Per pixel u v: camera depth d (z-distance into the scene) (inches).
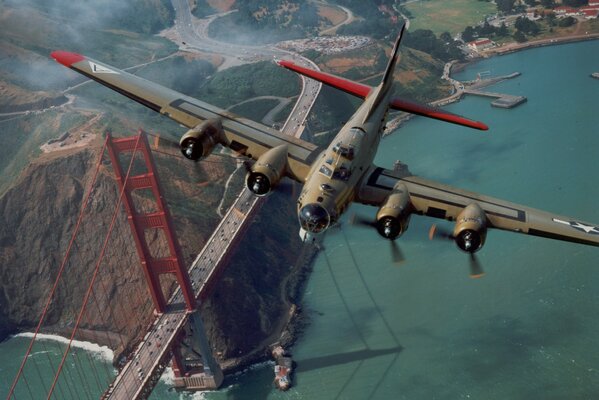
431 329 4434.1
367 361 4286.4
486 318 4407.0
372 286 4997.5
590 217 5300.2
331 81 2460.6
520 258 4874.5
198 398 4360.2
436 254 5098.4
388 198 1849.2
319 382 4222.4
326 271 5310.0
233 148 2112.5
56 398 4557.1
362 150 1952.5
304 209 1769.2
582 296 4419.3
